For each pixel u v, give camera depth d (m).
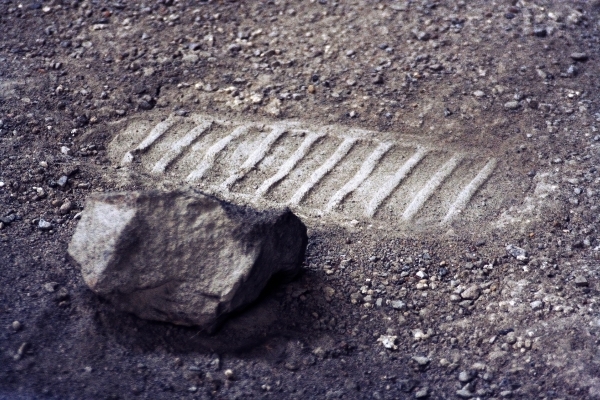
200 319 0.88
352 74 1.12
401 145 1.06
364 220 1.00
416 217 1.00
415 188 1.02
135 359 0.88
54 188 1.01
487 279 0.95
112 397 0.85
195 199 0.88
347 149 1.06
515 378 0.88
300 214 1.00
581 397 0.86
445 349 0.90
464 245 0.97
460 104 1.09
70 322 0.89
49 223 0.98
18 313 0.90
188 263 0.88
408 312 0.93
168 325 0.90
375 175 1.03
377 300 0.93
